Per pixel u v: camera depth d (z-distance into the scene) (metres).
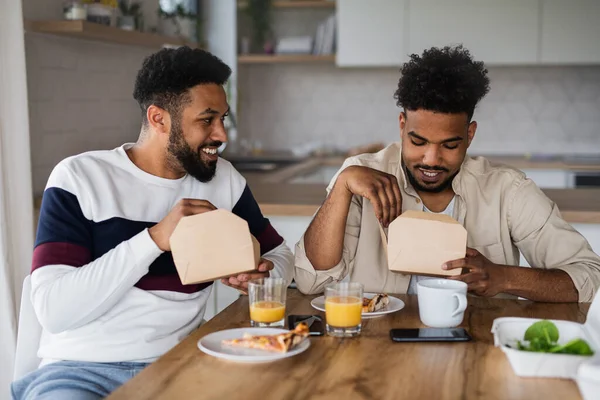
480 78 1.56
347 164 1.82
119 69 3.30
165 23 3.95
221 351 1.18
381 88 5.24
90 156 1.59
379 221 1.55
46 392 1.40
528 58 4.66
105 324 1.50
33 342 1.59
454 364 1.14
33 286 1.43
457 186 1.75
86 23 2.52
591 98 4.98
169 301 1.55
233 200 1.75
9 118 2.24
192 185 1.67
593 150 5.01
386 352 1.20
